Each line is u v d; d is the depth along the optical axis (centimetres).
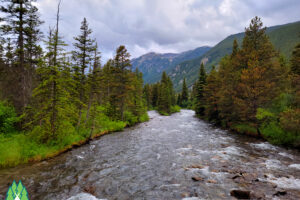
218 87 2925
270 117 1753
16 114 1564
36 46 1595
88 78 1959
